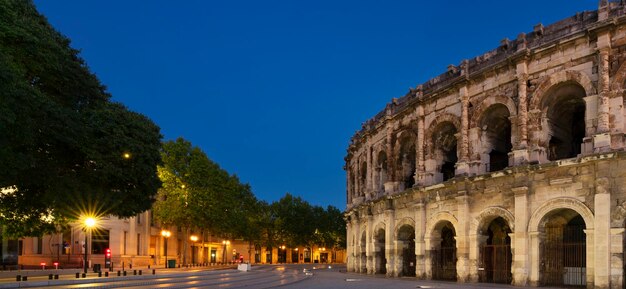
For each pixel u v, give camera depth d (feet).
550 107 124.77
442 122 150.20
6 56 90.79
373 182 193.88
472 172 136.36
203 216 276.21
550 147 133.69
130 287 113.50
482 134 138.21
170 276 144.66
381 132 189.67
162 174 263.90
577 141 135.74
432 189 146.41
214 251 411.95
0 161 92.89
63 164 118.83
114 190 126.31
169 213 264.11
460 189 136.77
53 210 131.64
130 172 124.77
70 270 178.19
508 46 134.62
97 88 127.95
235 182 311.27
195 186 270.87
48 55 105.81
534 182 119.34
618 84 109.40
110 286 112.27
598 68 112.27
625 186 104.22
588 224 108.47
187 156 276.41
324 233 459.73
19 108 90.12
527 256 118.21
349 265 229.45
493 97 134.21
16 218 127.44
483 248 132.05
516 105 127.85
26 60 102.99
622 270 102.63
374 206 185.57
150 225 287.89
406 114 169.37
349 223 236.63
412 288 113.60
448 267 151.94
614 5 112.98
